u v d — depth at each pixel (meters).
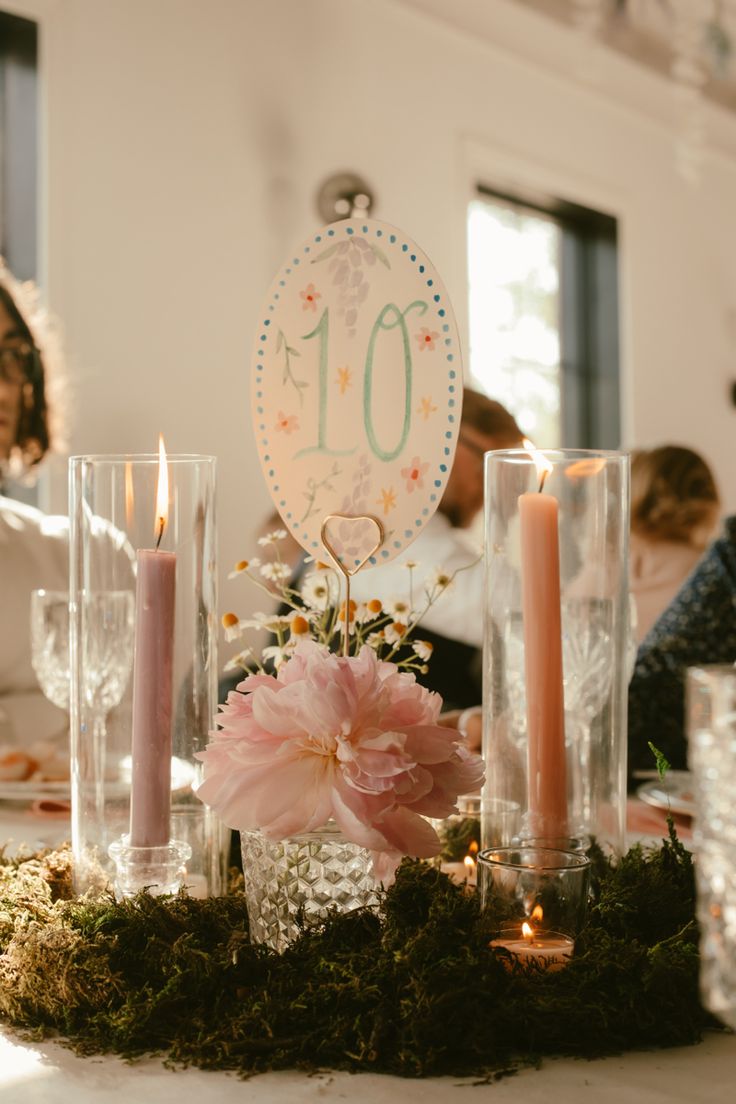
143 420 3.45
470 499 2.17
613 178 5.33
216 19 3.69
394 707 0.69
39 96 3.26
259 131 3.82
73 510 0.76
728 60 5.27
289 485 0.88
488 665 0.77
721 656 1.53
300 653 0.72
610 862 0.78
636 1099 0.53
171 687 0.74
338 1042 0.59
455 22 4.48
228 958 0.65
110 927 0.69
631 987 0.62
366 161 4.16
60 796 1.20
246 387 3.74
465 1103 0.53
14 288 2.44
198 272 3.62
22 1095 0.55
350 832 0.64
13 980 0.66
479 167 4.71
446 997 0.58
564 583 0.77
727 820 0.46
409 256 0.85
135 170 3.45
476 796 0.90
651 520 2.20
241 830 0.71
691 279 5.85
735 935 0.47
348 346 0.87
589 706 0.77
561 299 5.32
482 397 2.19
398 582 1.58
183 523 0.75
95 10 3.35
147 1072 0.58
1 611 2.00
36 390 2.46
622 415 5.42
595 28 4.88
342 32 4.09
